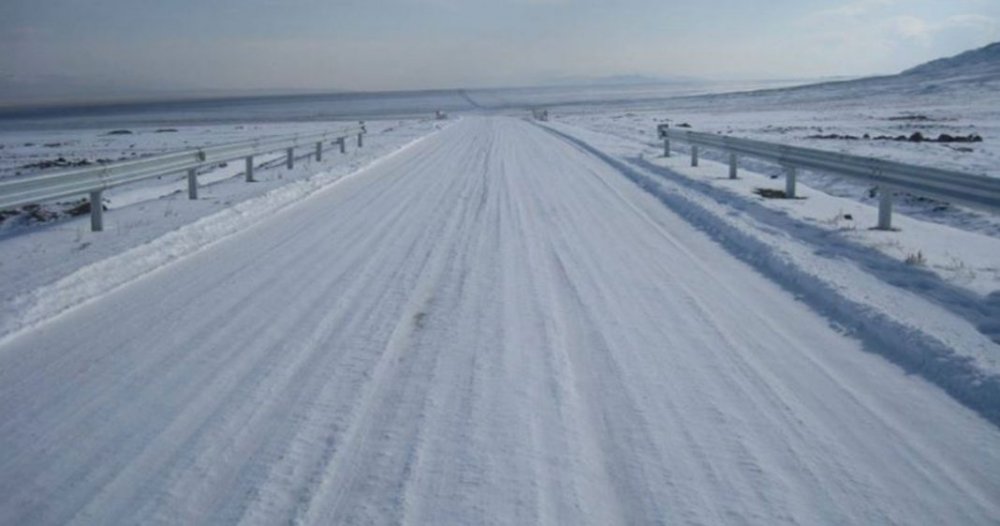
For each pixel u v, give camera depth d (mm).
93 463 4816
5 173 26906
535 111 81062
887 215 12281
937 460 4836
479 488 4500
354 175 21734
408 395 5879
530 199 16531
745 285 9258
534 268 10094
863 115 59469
